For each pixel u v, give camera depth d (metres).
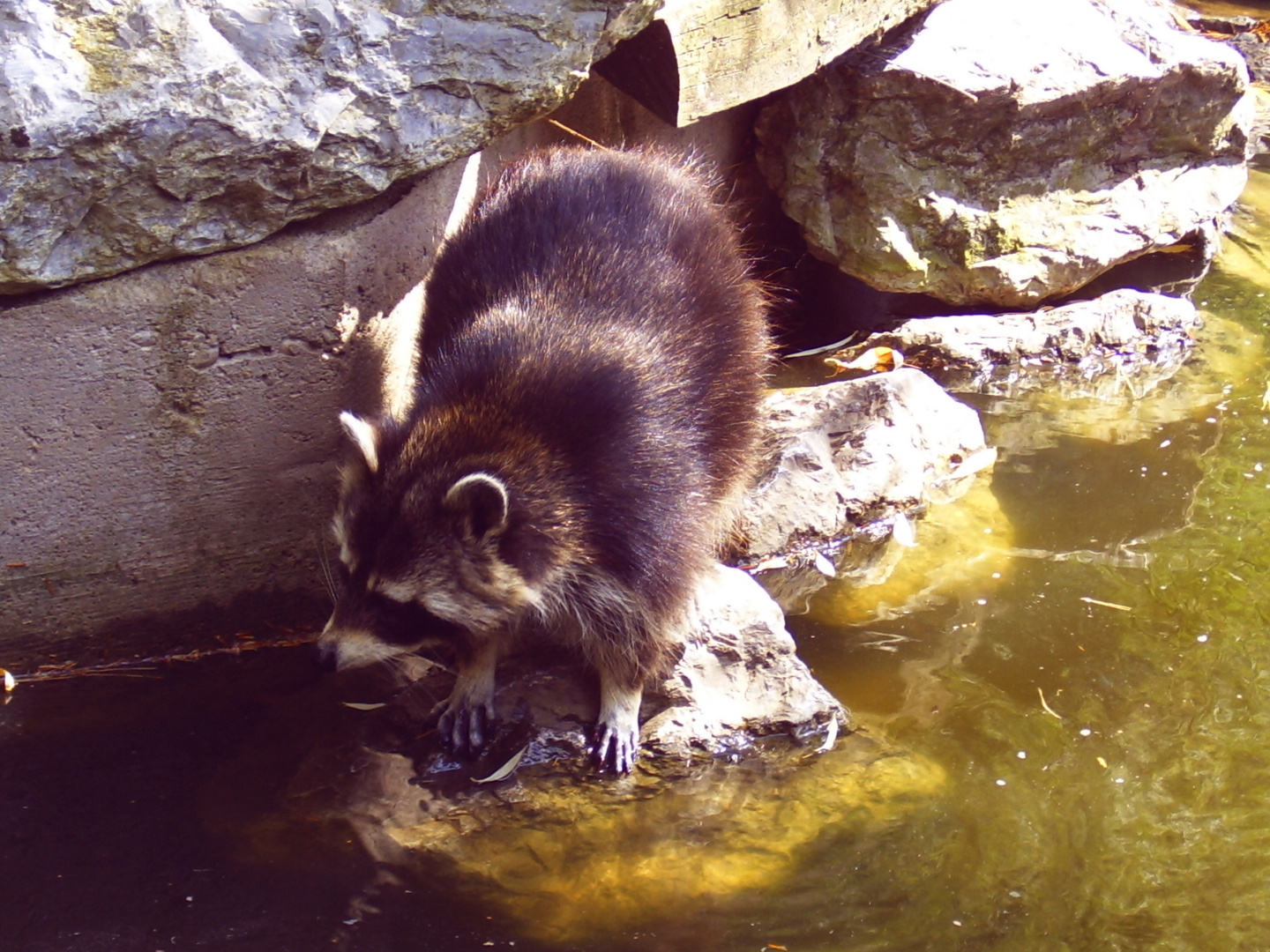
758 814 2.79
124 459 2.86
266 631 3.01
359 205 2.88
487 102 2.86
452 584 2.79
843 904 2.68
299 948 2.61
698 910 2.67
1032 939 2.64
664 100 3.18
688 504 2.87
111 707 2.88
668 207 3.04
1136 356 3.58
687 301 2.97
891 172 3.53
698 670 2.92
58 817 2.73
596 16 2.88
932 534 3.20
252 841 2.72
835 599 3.09
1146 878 2.70
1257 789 2.80
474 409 2.83
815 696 2.90
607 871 2.71
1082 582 3.11
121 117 2.70
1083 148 3.62
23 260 2.72
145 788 2.78
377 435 2.83
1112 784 2.81
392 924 2.64
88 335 2.79
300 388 2.91
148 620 2.95
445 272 2.99
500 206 3.02
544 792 2.81
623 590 2.83
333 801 2.78
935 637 3.02
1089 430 3.41
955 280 3.59
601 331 2.90
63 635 2.91
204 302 2.82
